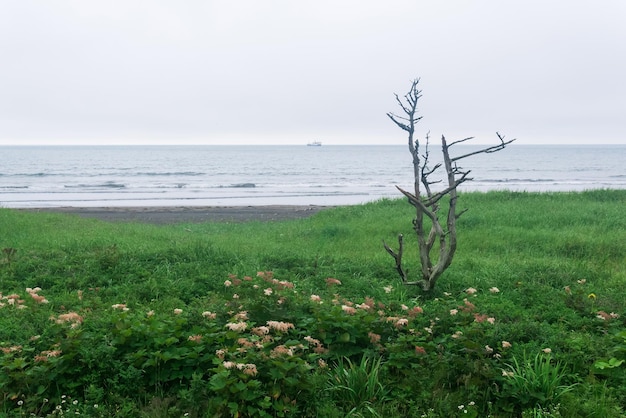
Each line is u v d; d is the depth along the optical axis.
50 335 6.01
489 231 15.77
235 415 4.60
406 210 20.62
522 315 7.39
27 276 9.87
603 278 10.43
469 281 9.85
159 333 5.66
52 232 15.49
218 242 14.29
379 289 9.15
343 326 6.00
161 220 24.61
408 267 11.08
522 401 5.09
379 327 6.31
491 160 129.75
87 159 122.06
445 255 8.44
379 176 68.88
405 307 7.18
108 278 9.62
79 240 13.42
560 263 11.44
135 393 5.29
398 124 8.10
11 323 6.81
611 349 6.03
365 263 11.32
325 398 5.16
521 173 76.06
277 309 6.50
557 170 84.38
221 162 111.56
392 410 5.06
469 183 55.16
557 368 5.37
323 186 51.72
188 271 10.09
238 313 6.36
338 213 20.86
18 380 5.08
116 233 15.77
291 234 16.53
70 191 44.56
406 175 70.81
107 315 6.88
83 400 5.18
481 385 5.34
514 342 6.16
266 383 5.02
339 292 8.95
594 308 7.80
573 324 7.19
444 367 5.57
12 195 40.47
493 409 5.14
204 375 5.36
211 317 6.33
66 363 5.32
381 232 16.31
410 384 5.47
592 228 15.88
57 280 9.36
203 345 5.55
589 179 61.78
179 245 12.55
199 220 24.62
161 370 5.40
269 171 79.56
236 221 24.06
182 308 7.81
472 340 6.00
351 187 50.53
